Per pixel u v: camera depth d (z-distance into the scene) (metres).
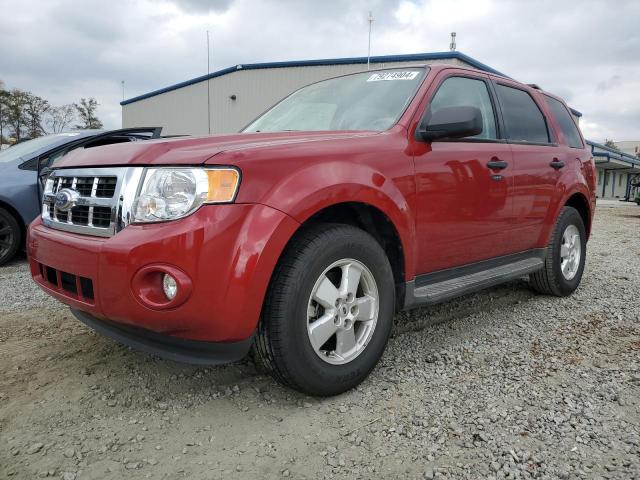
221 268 2.03
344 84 3.53
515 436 2.12
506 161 3.47
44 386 2.56
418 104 2.97
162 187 2.10
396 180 2.66
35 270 2.71
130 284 2.06
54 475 1.87
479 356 2.98
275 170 2.20
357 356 2.50
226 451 2.02
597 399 2.44
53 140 6.23
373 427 2.20
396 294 2.81
